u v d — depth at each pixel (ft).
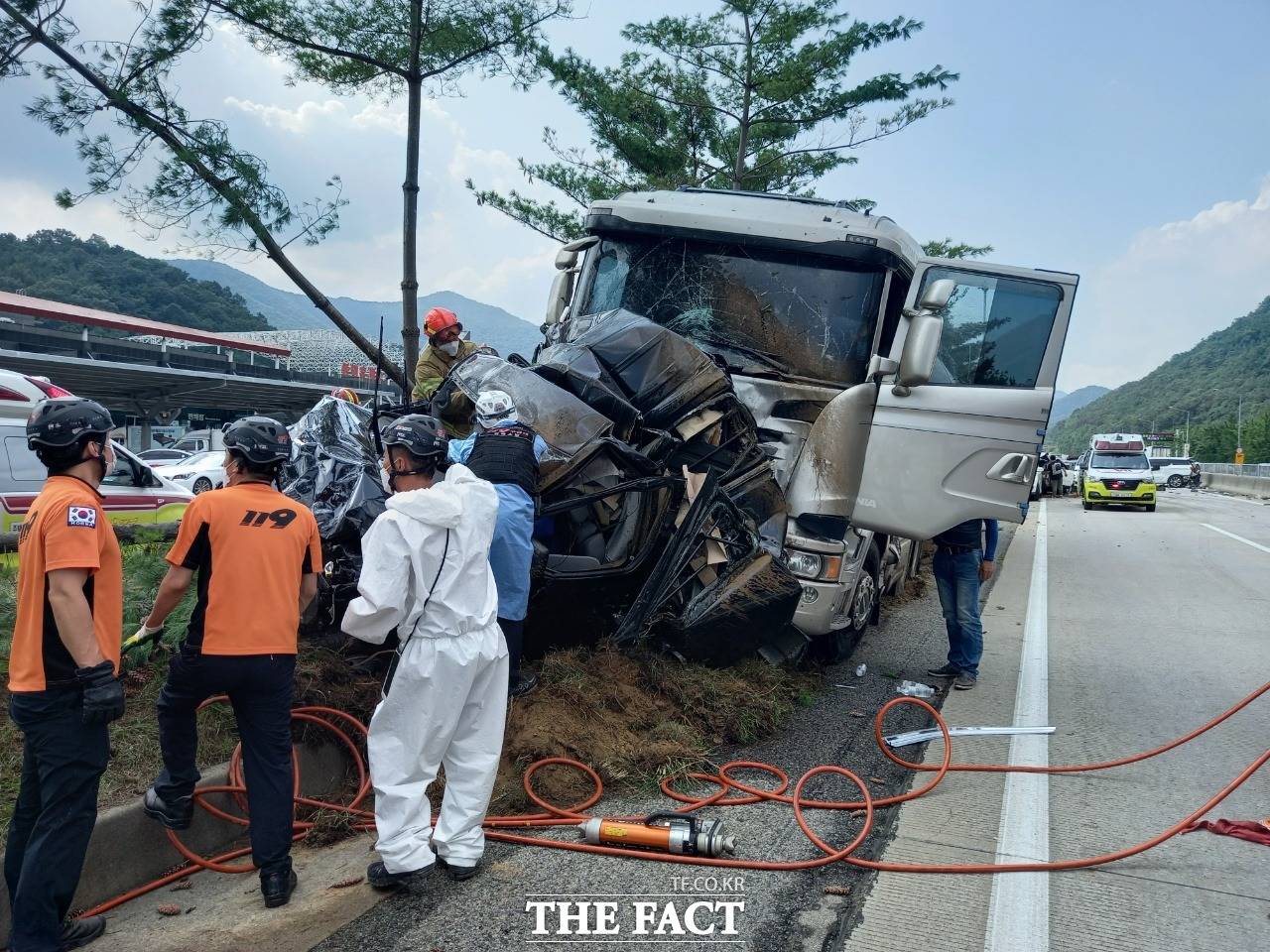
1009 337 22.88
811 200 25.50
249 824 12.95
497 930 11.29
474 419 15.94
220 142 25.32
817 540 21.47
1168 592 37.60
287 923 11.41
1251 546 54.95
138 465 36.81
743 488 20.06
